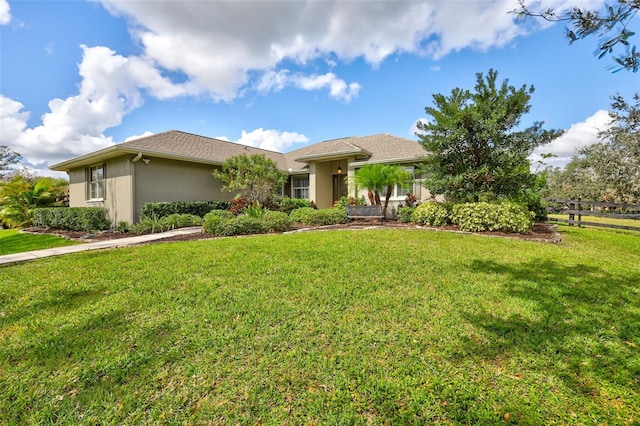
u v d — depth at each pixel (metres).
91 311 3.40
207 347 2.66
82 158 12.56
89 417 1.95
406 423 1.87
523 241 7.01
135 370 2.37
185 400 2.07
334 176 16.36
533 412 1.92
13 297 3.87
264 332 2.90
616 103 12.69
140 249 6.64
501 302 3.52
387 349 2.60
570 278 4.37
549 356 2.50
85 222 10.52
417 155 12.23
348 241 6.90
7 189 14.91
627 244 7.23
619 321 3.07
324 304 3.49
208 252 6.09
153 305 3.53
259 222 9.13
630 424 1.83
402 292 3.84
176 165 12.80
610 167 14.80
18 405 2.05
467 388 2.14
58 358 2.54
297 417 1.93
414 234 7.77
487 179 8.69
